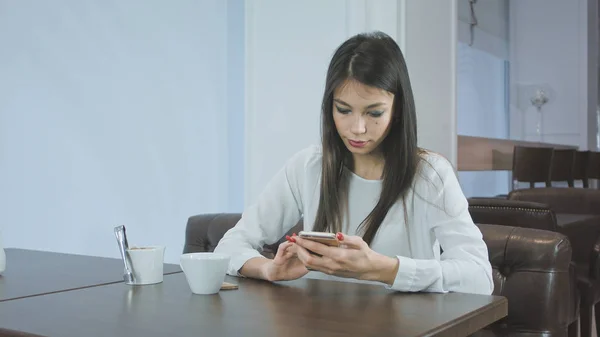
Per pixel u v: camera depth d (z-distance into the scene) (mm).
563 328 1577
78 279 1317
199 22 3469
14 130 2652
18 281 1296
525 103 6902
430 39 3400
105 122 3016
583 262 2904
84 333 872
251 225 1521
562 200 3459
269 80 3455
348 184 1457
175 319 948
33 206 2729
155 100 3250
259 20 3482
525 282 1579
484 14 6094
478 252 1288
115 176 3066
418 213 1399
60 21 2814
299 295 1130
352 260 1146
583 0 6637
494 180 5984
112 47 3037
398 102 1353
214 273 1139
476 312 994
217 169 3600
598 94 7309
